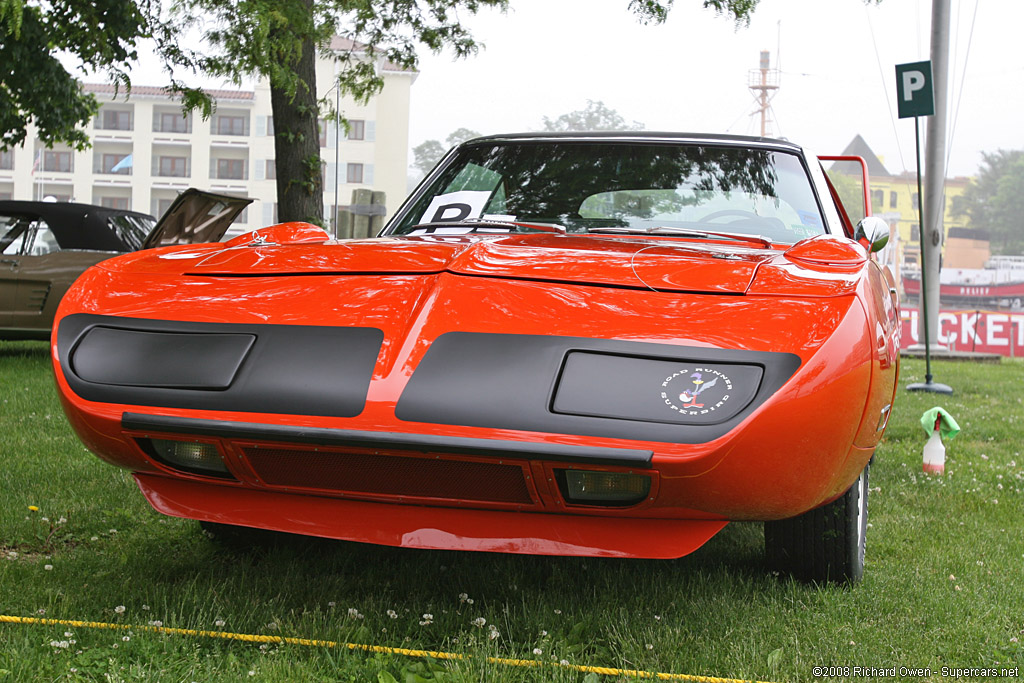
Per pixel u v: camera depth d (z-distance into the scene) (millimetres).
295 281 2195
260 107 62938
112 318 2174
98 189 63469
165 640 1893
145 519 3041
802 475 1886
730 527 3125
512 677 1807
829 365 1875
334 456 1934
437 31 10156
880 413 2201
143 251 2605
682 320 1941
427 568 2555
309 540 2805
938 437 4301
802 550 2459
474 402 1851
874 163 84062
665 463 1774
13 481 3520
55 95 12156
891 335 2434
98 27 9344
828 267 2168
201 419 1936
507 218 2967
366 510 2072
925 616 2273
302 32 7945
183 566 2531
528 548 1999
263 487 2074
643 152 3168
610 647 1999
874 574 2627
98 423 2039
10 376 7047
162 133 62969
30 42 11156
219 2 8148
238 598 2223
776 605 2281
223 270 2309
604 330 1929
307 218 9031
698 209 2947
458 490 1950
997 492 3947
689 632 2070
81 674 1754
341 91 10586
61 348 2152
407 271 2170
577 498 1918
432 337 1959
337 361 1947
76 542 2824
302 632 2012
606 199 3020
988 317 24656
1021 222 81000
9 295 8445
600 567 2584
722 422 1797
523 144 3297
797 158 3117
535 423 1818
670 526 2010
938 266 13352
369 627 2076
